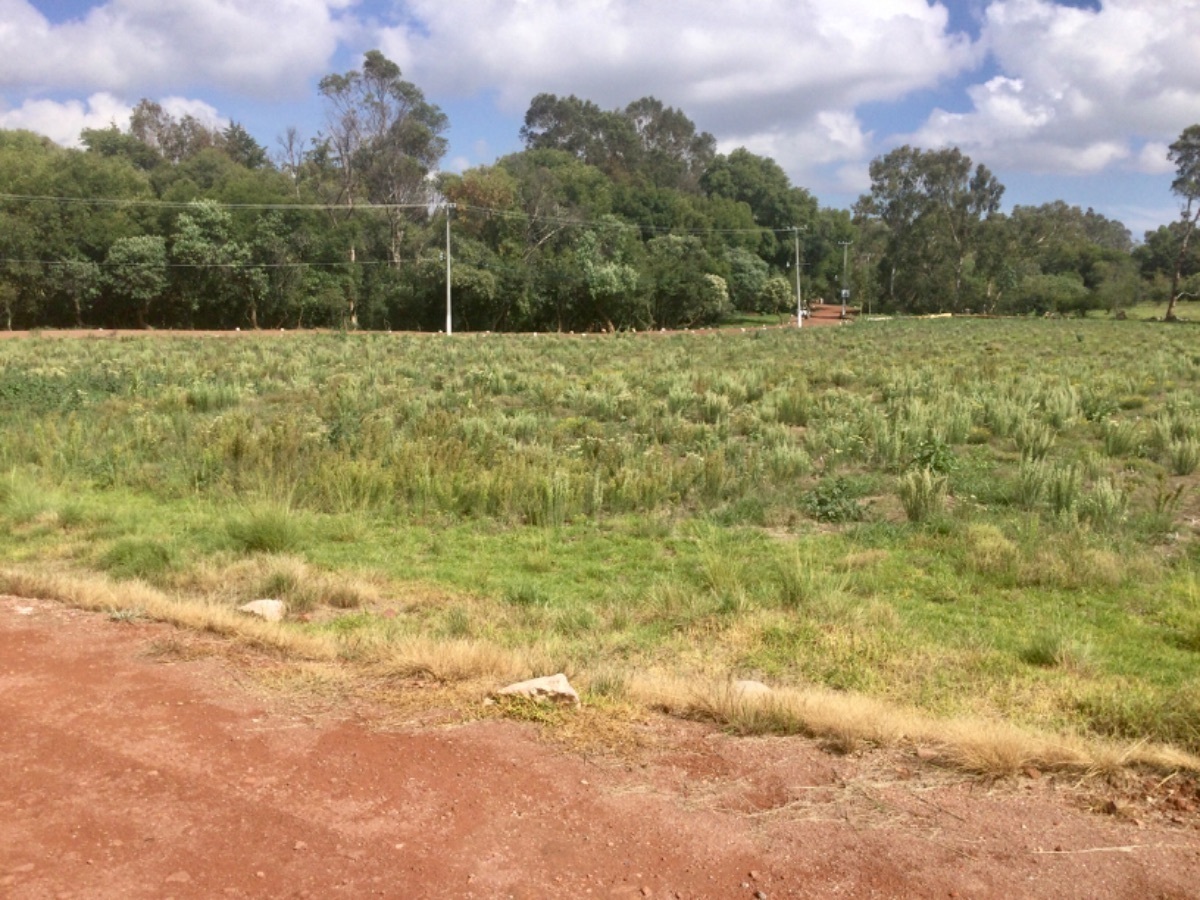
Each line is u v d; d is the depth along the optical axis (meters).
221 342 44.28
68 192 63.34
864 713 5.30
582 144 124.75
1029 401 18.81
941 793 4.52
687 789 4.53
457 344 45.16
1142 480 13.03
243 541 10.37
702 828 4.16
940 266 108.56
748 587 8.82
